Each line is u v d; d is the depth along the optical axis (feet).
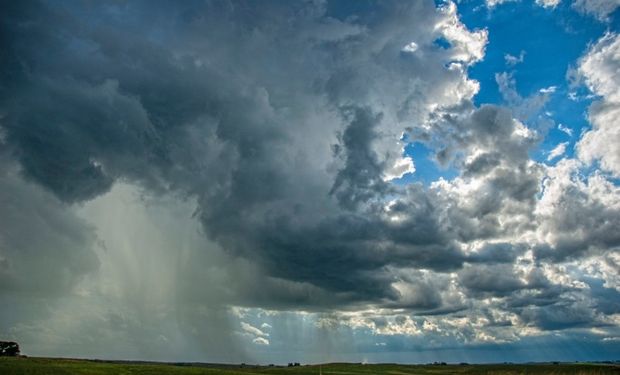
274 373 498.28
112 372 312.09
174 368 361.71
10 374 266.57
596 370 577.84
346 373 523.70
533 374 578.66
